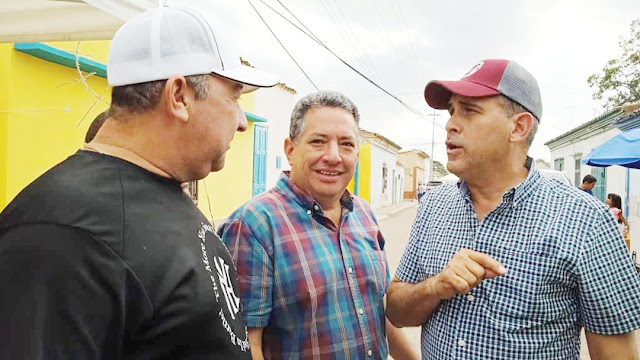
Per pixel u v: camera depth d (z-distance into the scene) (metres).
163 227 1.00
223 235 1.70
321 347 1.63
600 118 13.40
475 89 1.50
